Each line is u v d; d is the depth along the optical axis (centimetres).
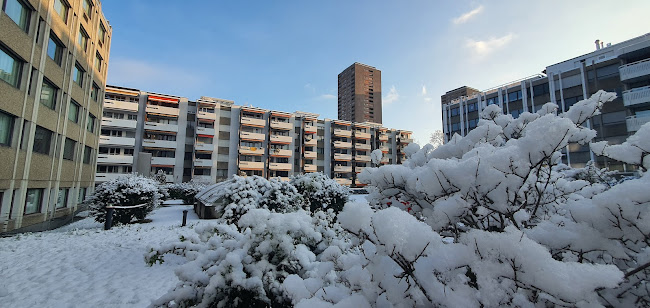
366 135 5669
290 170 4794
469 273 158
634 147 175
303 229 276
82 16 1636
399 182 223
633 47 2311
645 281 137
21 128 1131
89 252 723
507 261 123
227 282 239
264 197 970
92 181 1977
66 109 1484
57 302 450
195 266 256
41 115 1270
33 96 1199
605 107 2509
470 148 246
